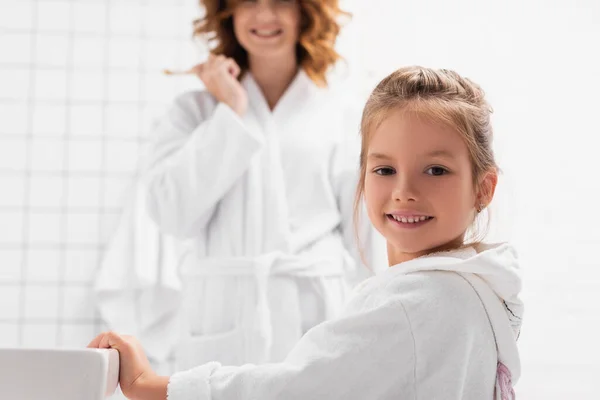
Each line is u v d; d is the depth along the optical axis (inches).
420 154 30.5
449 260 29.3
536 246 79.5
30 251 85.0
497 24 81.6
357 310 30.6
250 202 56.0
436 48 82.3
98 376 26.7
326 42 62.6
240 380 29.0
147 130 86.4
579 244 79.4
